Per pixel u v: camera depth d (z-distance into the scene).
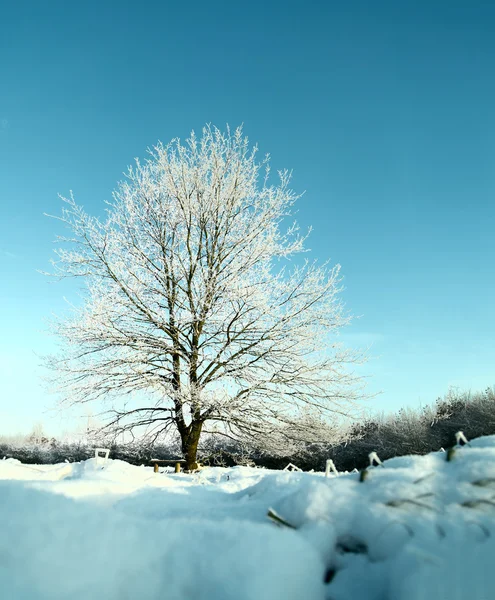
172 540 1.25
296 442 11.95
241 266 11.91
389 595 1.11
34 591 1.01
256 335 11.54
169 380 11.33
